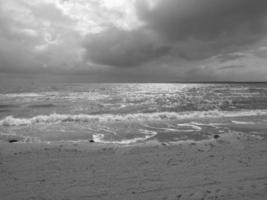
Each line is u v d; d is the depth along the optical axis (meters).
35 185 3.66
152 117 12.54
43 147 6.29
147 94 39.84
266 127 9.73
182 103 22.42
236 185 3.65
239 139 7.37
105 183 3.74
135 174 4.15
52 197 3.24
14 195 3.31
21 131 8.91
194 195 3.28
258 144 6.64
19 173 4.20
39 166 4.61
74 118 11.72
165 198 3.19
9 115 14.11
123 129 9.39
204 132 8.73
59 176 4.05
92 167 4.55
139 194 3.32
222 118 12.33
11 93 39.34
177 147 6.31
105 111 16.27
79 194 3.32
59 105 20.55
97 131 8.95
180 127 9.81
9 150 5.90
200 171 4.31
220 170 4.37
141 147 6.33
